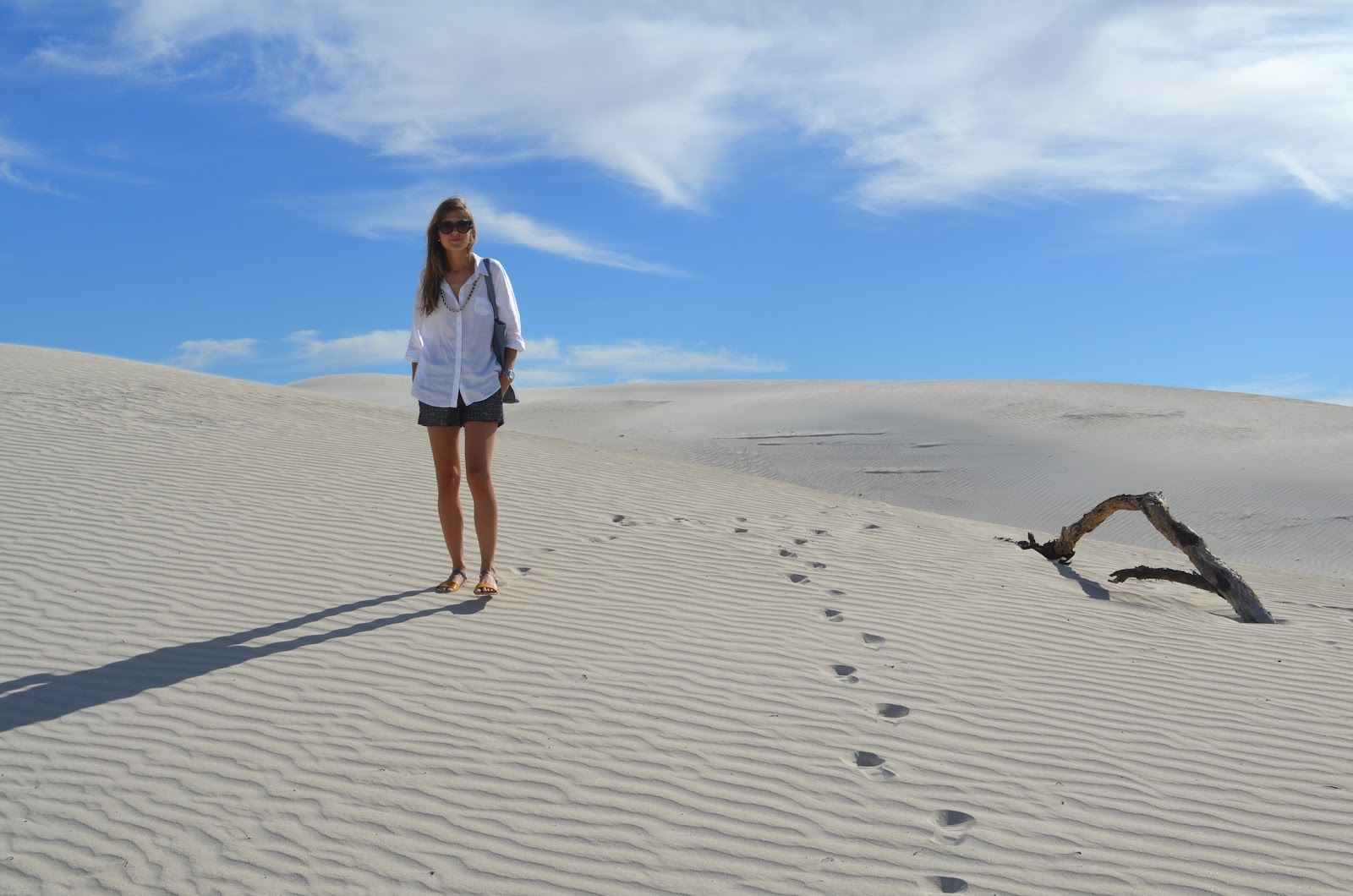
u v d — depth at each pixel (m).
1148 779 4.31
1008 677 5.50
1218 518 22.00
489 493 6.43
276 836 3.65
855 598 6.88
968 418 35.22
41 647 5.32
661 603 6.55
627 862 3.54
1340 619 7.37
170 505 8.27
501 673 5.21
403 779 4.08
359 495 9.00
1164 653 6.07
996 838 3.78
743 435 34.75
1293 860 3.69
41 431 10.84
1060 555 8.95
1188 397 39.72
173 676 5.01
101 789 3.95
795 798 4.02
